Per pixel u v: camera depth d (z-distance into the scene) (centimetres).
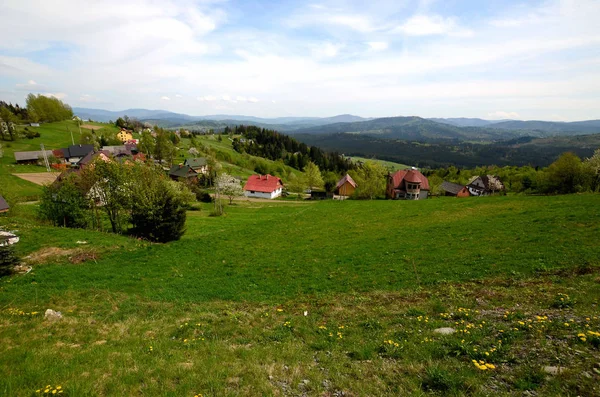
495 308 1362
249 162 18250
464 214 3700
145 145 14175
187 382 877
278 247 3100
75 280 2181
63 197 3653
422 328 1238
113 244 3067
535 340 986
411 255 2420
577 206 3250
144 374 926
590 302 1251
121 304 1764
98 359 1027
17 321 1423
